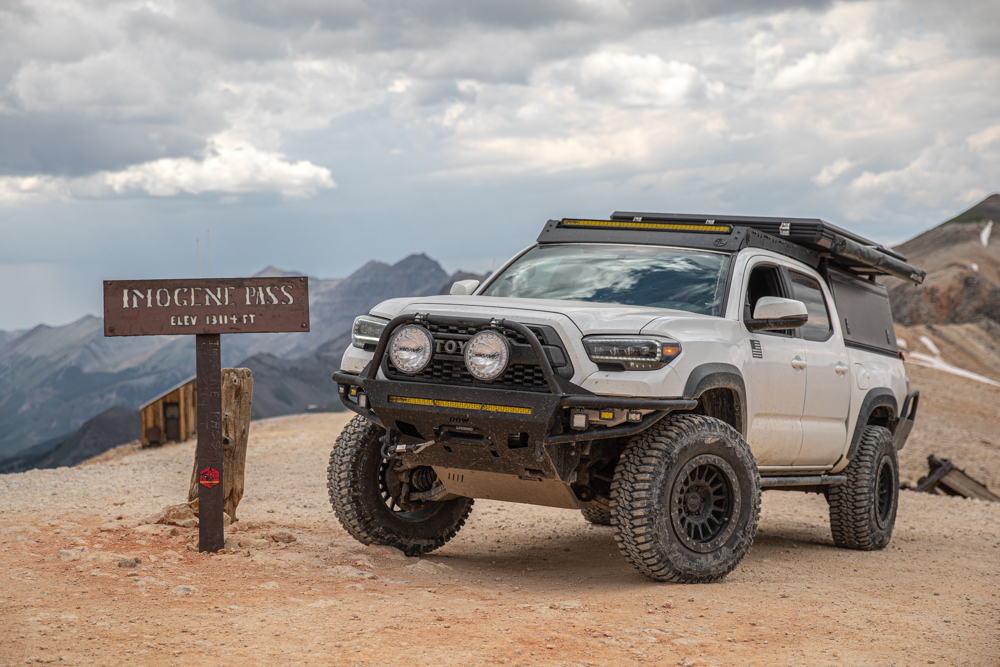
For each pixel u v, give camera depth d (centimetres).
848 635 455
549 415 520
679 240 683
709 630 449
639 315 561
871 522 803
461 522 696
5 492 948
